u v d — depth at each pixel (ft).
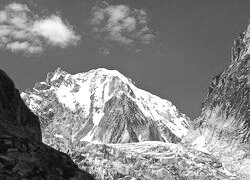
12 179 286.66
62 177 314.35
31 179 295.28
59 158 322.55
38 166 303.68
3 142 300.20
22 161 297.74
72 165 326.24
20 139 309.01
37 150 312.71
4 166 290.35
